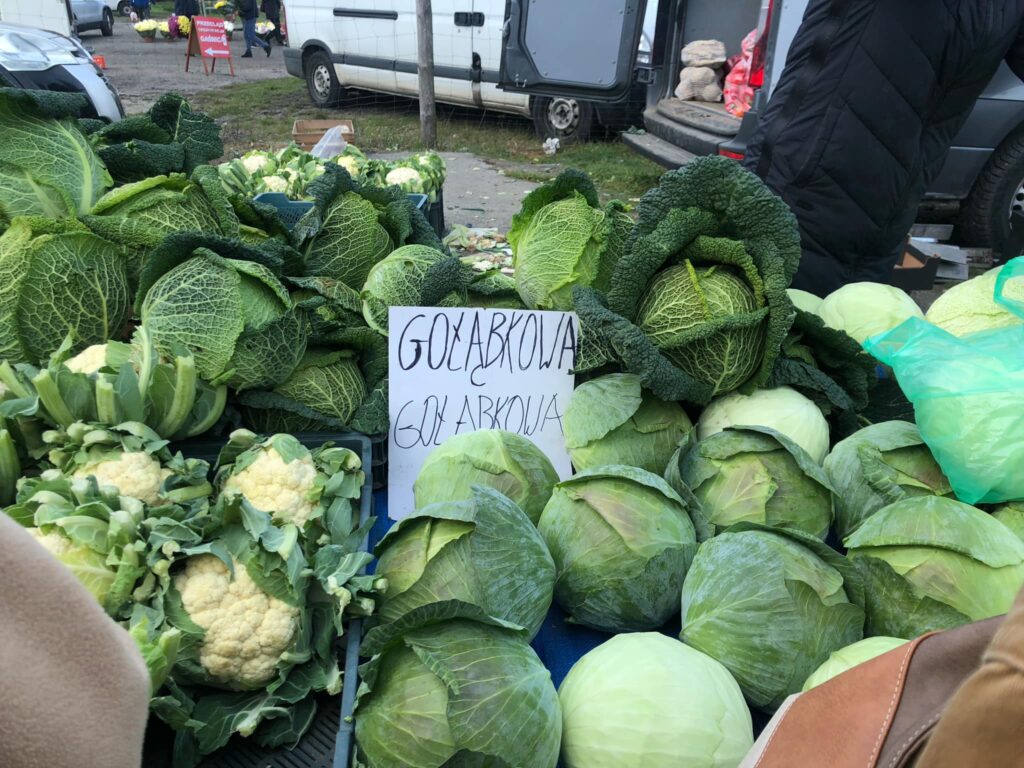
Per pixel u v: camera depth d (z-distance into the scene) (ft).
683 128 28.40
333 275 9.73
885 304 8.63
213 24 63.82
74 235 7.29
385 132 41.55
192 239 7.43
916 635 5.66
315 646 5.87
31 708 2.41
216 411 7.29
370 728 4.92
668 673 5.25
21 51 27.96
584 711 5.30
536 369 8.01
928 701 3.04
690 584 6.06
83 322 7.47
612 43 29.32
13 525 2.56
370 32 43.29
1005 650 2.10
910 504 6.06
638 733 5.05
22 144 8.62
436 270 8.67
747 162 12.54
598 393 7.32
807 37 10.84
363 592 5.77
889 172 10.87
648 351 7.14
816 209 11.30
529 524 6.14
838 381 8.27
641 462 7.19
